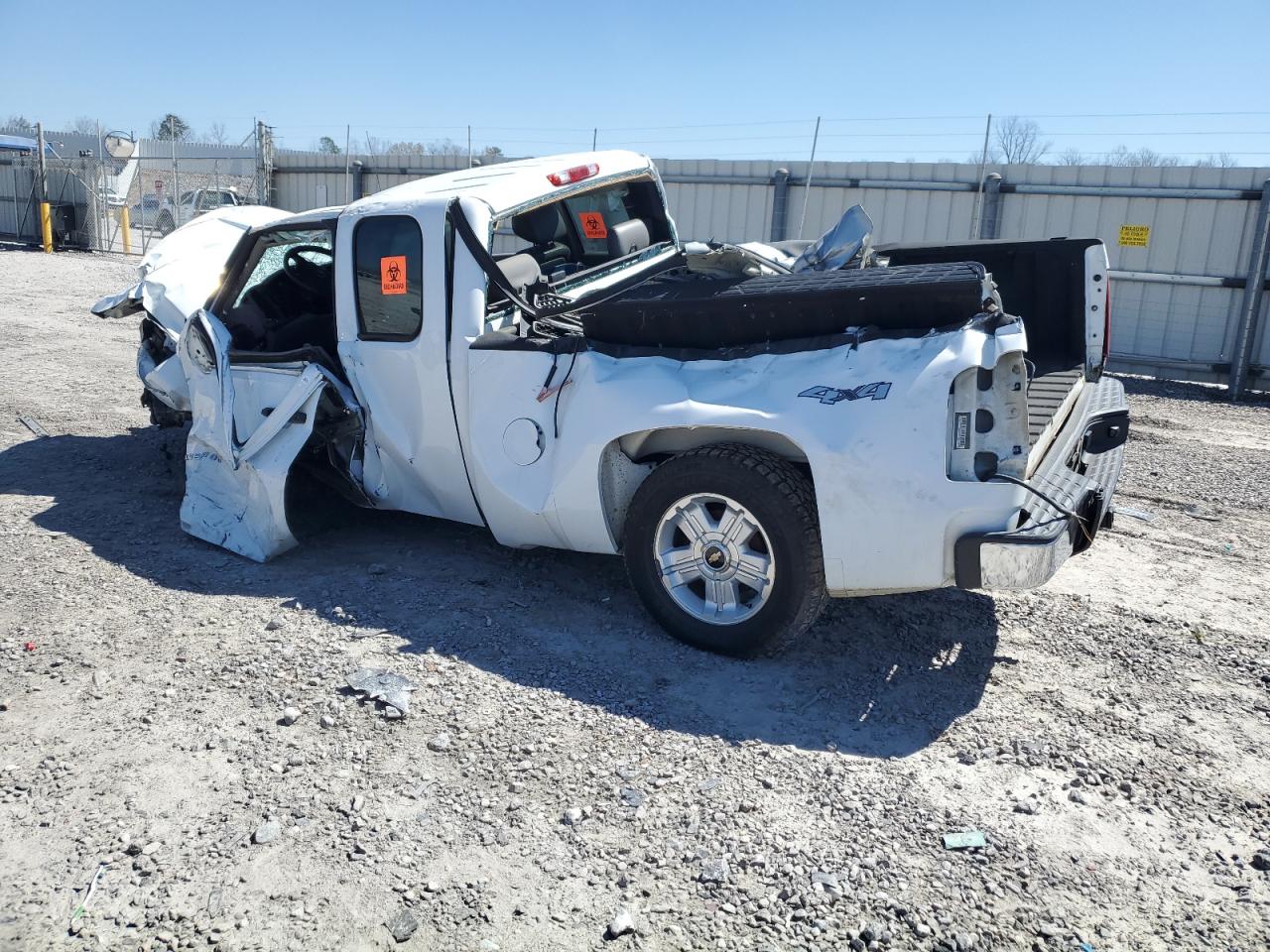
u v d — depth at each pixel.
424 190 5.06
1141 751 3.51
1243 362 11.48
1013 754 3.48
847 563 3.75
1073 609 4.76
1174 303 12.05
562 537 4.52
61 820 3.04
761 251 6.26
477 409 4.59
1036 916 2.69
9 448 7.28
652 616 4.31
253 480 5.11
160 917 2.66
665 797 3.19
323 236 5.56
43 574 4.87
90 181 26.59
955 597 4.86
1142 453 8.28
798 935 2.61
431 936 2.61
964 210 12.91
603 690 3.86
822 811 3.13
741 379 3.92
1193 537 5.95
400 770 3.32
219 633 4.29
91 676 3.90
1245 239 11.54
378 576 4.96
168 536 5.48
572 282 5.25
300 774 3.29
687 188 14.64
